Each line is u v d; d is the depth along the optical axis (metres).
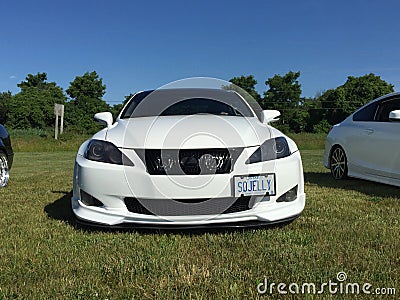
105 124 3.82
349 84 41.53
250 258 2.35
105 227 2.83
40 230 3.05
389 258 2.34
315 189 4.91
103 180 2.79
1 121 41.84
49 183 6.14
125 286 2.00
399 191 4.75
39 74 54.75
